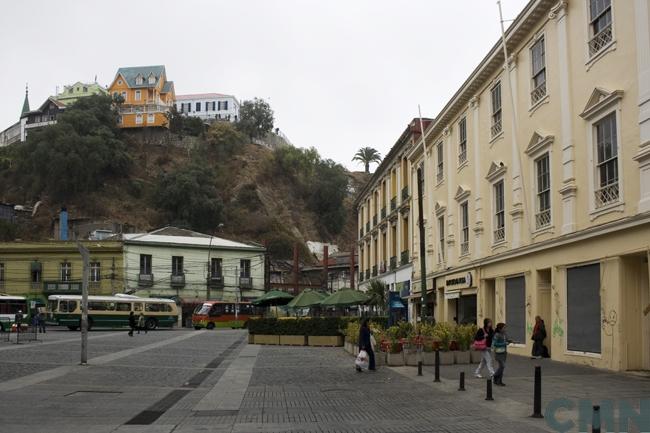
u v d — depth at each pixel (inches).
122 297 2092.8
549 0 837.8
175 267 2632.9
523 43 938.7
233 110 5802.2
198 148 4436.5
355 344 984.9
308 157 4731.8
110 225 3191.4
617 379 606.2
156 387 600.1
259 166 4507.9
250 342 1337.4
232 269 2751.0
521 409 448.5
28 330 1374.3
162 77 5216.5
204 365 830.5
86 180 3737.7
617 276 677.9
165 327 2162.9
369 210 2236.7
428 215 1476.4
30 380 627.2
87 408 472.7
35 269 2480.3
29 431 381.1
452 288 1277.1
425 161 1492.4
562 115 810.2
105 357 906.1
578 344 766.5
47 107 4943.4
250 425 406.0
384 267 1932.8
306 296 1425.9
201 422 418.3
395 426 396.2
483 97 1120.8
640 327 671.1
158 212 3747.5
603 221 708.7
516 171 957.2
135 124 4495.6
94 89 5275.6
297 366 820.0
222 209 3777.1
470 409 456.4
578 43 776.3
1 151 4163.4
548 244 832.3
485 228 1103.6
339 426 398.9
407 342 806.5
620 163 674.8
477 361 814.5
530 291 909.2
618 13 687.1
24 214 3506.4
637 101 647.1
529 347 903.1
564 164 800.3
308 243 4202.8
